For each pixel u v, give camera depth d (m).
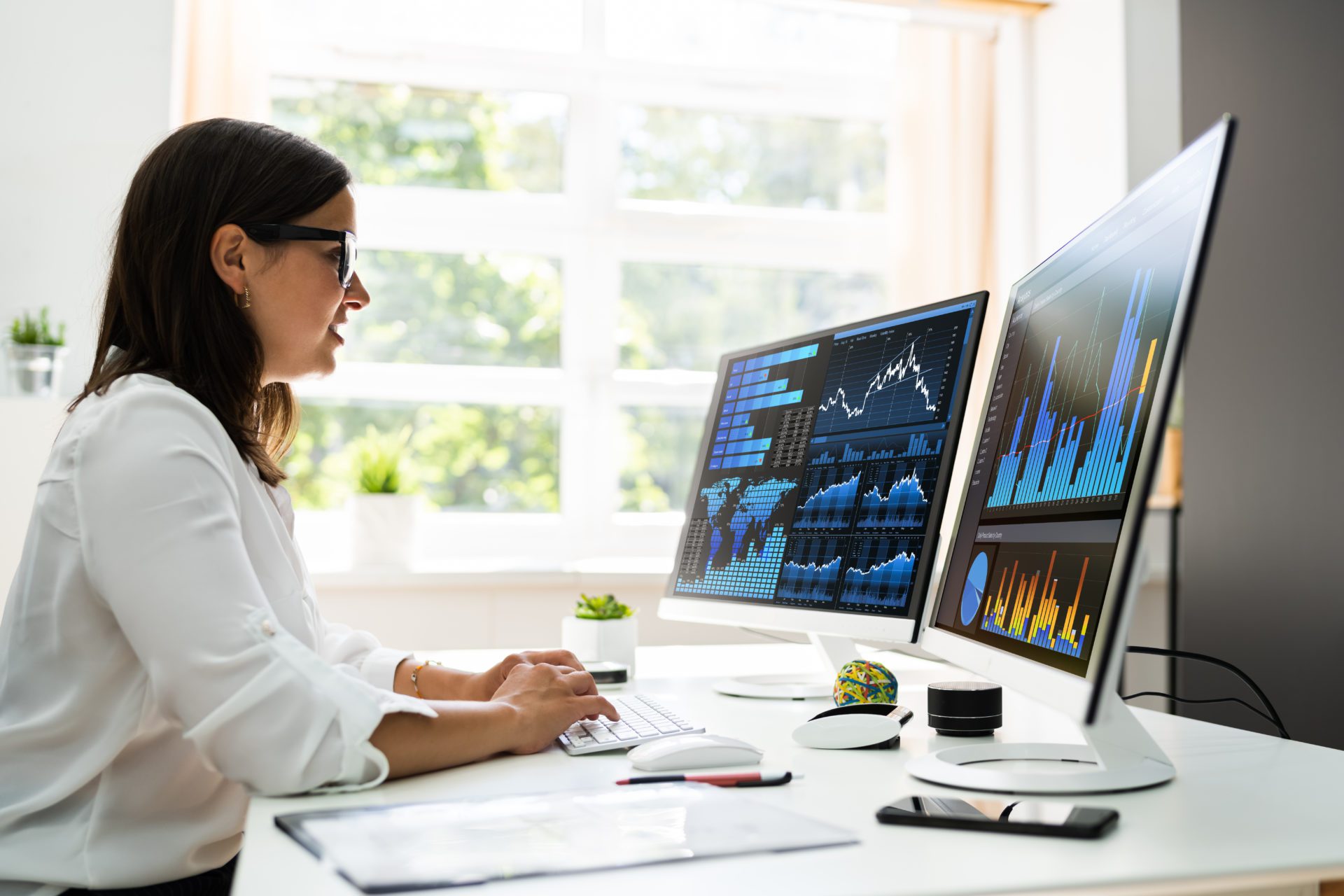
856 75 3.05
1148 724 1.09
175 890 0.95
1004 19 2.93
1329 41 1.76
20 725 0.91
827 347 1.38
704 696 1.30
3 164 2.17
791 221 2.99
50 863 0.89
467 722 0.88
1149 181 0.76
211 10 2.40
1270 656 1.79
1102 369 0.76
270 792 0.78
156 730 0.95
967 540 1.01
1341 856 0.62
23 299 2.17
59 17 2.21
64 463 0.92
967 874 0.58
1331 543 1.74
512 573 2.43
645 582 2.48
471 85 2.82
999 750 0.91
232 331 1.02
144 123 2.24
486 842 0.64
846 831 0.66
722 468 1.52
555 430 2.88
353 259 1.10
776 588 1.33
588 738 0.96
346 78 2.75
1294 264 1.79
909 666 1.61
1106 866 0.60
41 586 0.92
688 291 2.96
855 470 1.26
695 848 0.63
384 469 2.49
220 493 0.88
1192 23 1.90
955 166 2.91
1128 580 0.62
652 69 2.91
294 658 0.81
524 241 2.85
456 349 2.82
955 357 1.15
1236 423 1.84
